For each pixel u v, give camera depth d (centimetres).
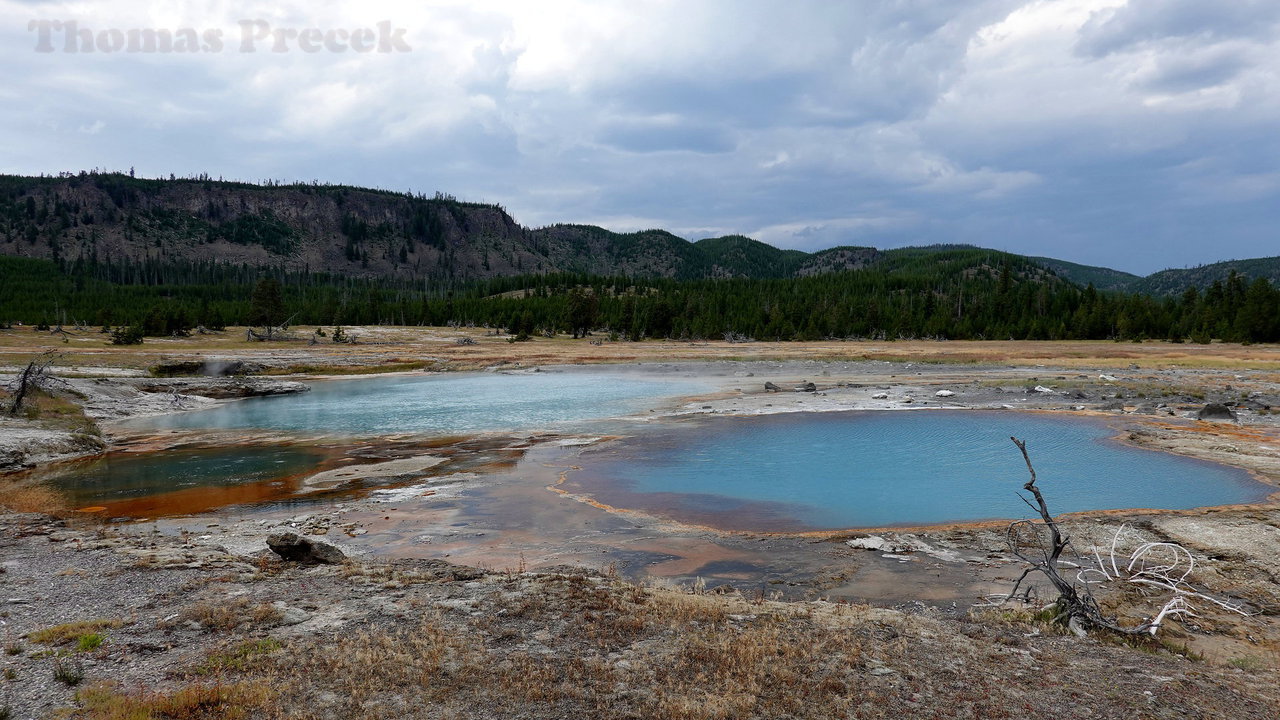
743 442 3247
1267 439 3086
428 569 1478
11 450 2911
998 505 2133
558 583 1366
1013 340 13488
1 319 12619
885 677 942
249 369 7300
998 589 1388
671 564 1595
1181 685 933
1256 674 988
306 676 921
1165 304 14138
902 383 5841
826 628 1129
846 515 2038
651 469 2692
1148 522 1830
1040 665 998
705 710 835
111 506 2231
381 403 5066
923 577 1468
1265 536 1684
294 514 2098
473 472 2675
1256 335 10306
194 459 3047
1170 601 1259
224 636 1066
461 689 894
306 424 4059
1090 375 6241
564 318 15275
